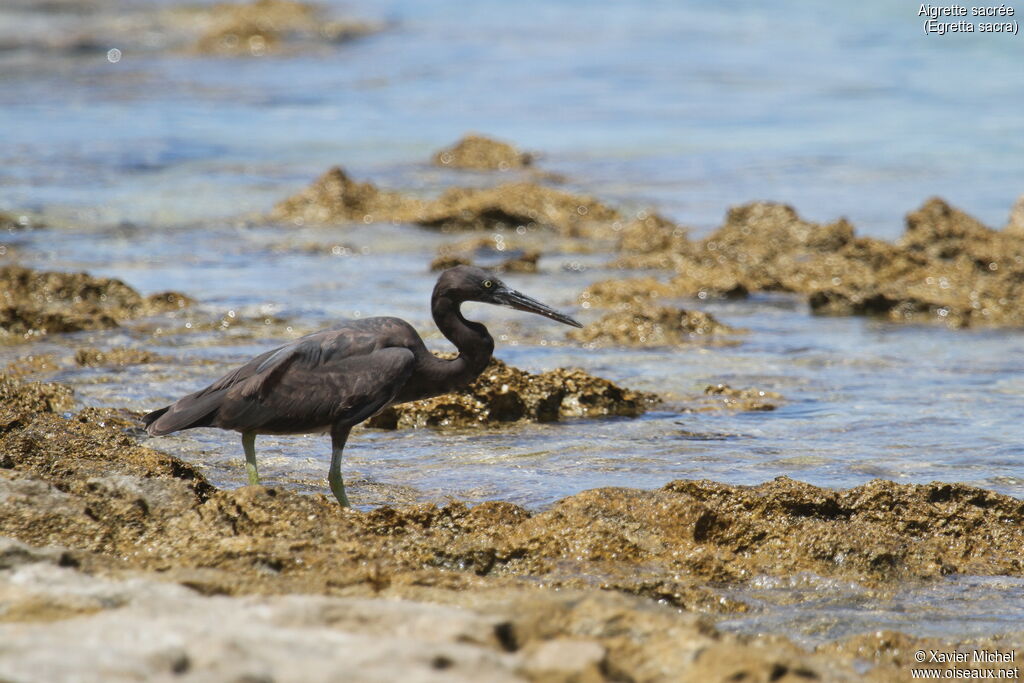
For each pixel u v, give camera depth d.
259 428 9.91
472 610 6.77
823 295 19.80
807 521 9.40
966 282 20.34
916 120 38.22
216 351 15.95
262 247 23.64
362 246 24.08
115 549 8.26
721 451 12.31
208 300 19.09
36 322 16.70
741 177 31.12
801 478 11.41
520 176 30.70
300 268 21.97
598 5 65.69
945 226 22.67
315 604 6.49
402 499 10.63
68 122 36.19
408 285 20.58
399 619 6.38
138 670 5.42
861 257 21.67
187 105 40.22
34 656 5.53
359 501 10.54
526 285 21.05
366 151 33.84
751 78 46.22
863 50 51.97
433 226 26.03
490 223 26.08
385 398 10.10
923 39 54.00
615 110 40.59
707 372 15.66
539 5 65.69
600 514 9.15
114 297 18.20
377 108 40.59
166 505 8.73
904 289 19.84
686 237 24.33
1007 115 38.66
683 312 17.92
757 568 9.02
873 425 13.38
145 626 6.07
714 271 21.72
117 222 25.11
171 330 17.12
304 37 53.72
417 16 61.22
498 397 13.41
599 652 5.96
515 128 37.69
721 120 38.75
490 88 44.69
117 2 59.09
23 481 8.62
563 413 13.75
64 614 6.53
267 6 55.75
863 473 11.59
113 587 6.80
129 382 14.23
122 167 30.38
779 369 15.98
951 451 12.39
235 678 5.41
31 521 8.32
